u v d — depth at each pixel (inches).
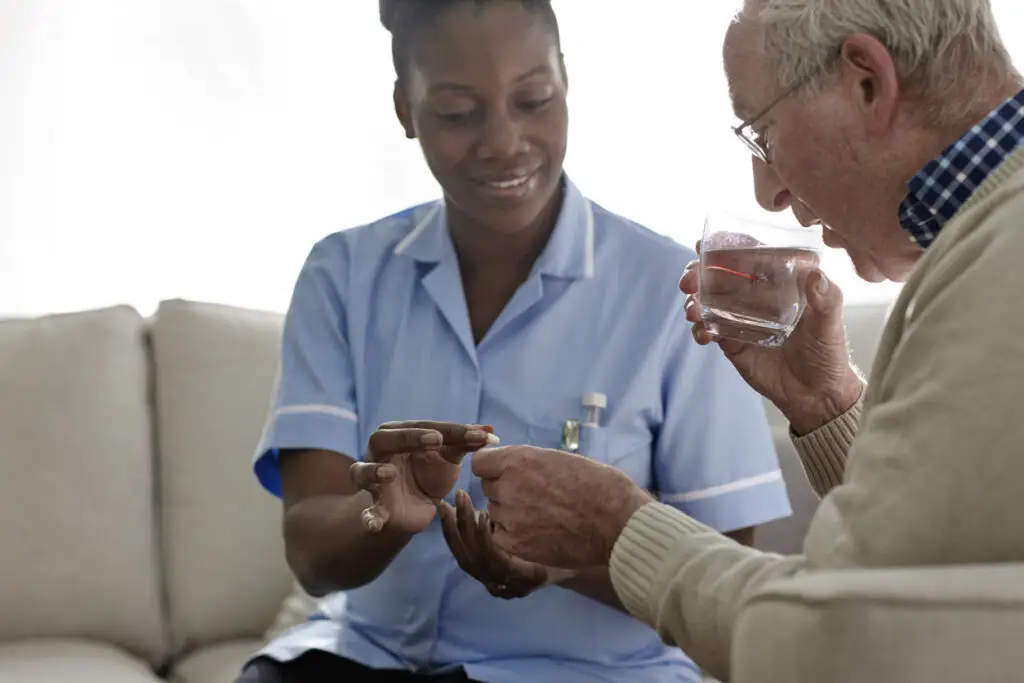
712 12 111.9
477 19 55.2
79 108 111.0
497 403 58.7
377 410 60.7
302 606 76.9
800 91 42.8
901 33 40.4
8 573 82.0
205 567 85.6
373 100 114.6
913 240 43.9
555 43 57.1
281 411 61.2
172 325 89.7
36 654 78.0
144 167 112.0
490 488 47.1
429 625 57.6
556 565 46.6
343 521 56.0
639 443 58.7
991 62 40.7
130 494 85.4
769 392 53.4
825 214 44.8
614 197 112.7
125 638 83.7
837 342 51.7
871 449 34.3
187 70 112.5
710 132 112.0
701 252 48.4
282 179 113.8
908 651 26.5
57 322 88.4
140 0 111.7
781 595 28.9
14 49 109.9
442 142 57.0
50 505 83.2
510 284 60.9
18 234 110.1
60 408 84.9
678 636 39.3
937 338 33.6
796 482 78.9
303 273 64.7
